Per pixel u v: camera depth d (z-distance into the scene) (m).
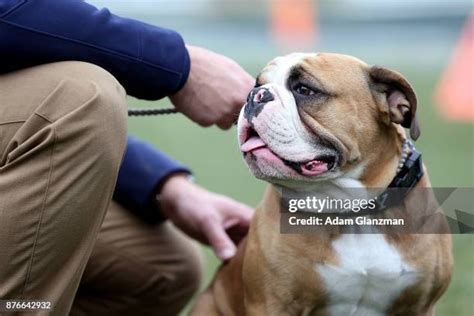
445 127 17.95
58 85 4.57
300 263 5.26
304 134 5.09
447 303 7.25
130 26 4.98
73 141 4.46
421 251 5.28
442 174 12.45
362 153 5.26
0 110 4.61
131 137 6.45
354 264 5.22
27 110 4.57
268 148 5.05
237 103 5.38
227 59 5.46
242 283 5.69
